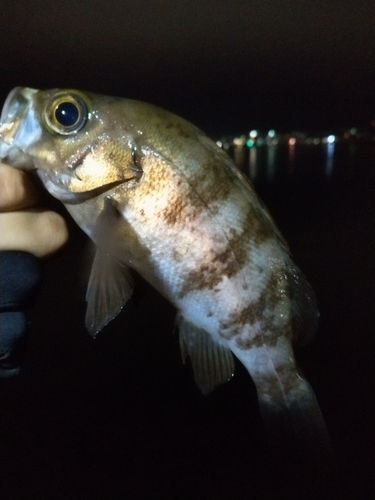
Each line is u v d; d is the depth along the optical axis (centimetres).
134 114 21
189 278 22
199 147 22
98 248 21
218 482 46
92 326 21
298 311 24
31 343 76
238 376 69
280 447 24
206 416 57
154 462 49
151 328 83
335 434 53
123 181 21
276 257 23
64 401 59
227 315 22
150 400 60
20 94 20
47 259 18
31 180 18
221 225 22
